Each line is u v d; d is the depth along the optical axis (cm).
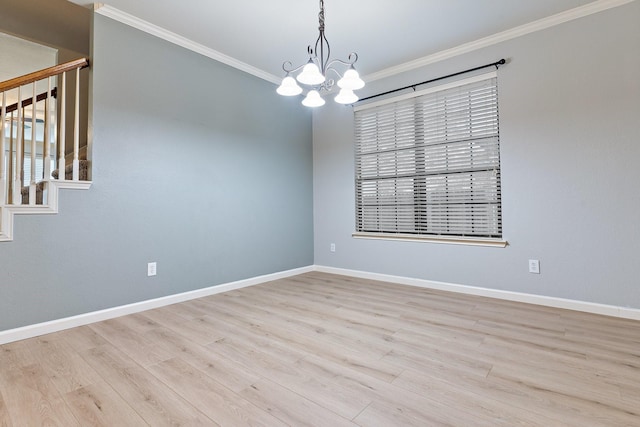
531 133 305
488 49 328
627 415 143
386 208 405
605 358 196
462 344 218
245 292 357
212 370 186
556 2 270
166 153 313
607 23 271
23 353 209
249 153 390
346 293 350
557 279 293
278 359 199
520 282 312
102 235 272
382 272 405
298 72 404
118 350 212
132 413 147
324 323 260
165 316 279
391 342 223
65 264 253
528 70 306
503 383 170
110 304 276
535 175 304
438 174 364
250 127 392
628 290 263
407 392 163
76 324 256
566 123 288
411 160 384
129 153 288
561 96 291
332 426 138
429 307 298
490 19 293
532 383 170
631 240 262
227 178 366
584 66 281
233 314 283
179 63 324
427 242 369
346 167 440
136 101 293
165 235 312
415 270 379
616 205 268
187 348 215
